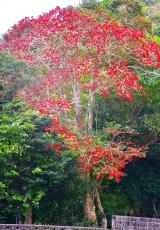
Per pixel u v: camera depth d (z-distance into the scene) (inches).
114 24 743.7
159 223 602.2
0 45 818.8
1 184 601.3
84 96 846.5
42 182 651.5
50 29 745.0
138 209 872.9
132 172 878.4
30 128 633.6
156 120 765.3
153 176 874.1
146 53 737.6
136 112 834.8
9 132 609.6
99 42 724.7
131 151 686.5
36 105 680.4
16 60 748.6
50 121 692.1
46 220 754.2
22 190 661.9
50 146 665.6
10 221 714.8
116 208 850.8
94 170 705.0
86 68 709.3
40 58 747.4
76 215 757.9
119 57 761.6
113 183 876.6
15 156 653.9
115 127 714.8
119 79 713.0
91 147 660.1
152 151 842.8
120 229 595.8
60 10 760.3
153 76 772.6
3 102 730.2
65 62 735.7
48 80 733.3
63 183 703.1
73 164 704.4
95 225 716.0
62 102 689.0
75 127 726.5
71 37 724.7
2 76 740.0
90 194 737.6
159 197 885.8
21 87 743.1
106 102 829.2
